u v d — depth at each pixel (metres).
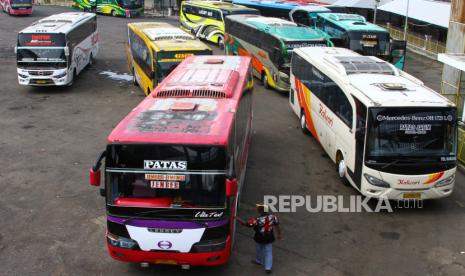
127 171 8.36
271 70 24.11
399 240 10.67
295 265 9.65
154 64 19.39
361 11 46.19
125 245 8.56
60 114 19.70
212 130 8.66
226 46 31.31
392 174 11.52
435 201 12.70
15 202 12.05
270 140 17.27
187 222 8.36
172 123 9.01
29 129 17.77
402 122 11.45
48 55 22.48
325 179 13.91
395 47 26.42
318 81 16.05
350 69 14.24
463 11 20.69
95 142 16.50
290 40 22.89
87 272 9.29
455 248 10.38
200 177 8.29
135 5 51.44
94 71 27.77
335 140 14.12
